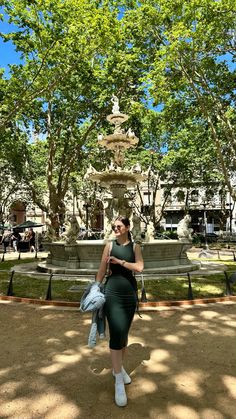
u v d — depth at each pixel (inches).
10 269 542.3
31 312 267.9
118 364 125.5
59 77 619.5
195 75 668.1
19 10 550.6
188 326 225.1
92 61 701.3
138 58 692.7
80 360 166.6
